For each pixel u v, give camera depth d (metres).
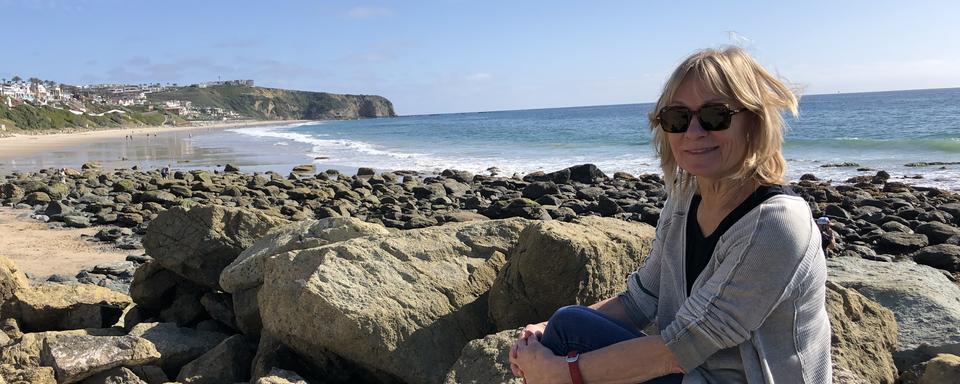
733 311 2.08
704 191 2.31
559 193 18.19
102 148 54.62
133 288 6.35
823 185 17.22
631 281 2.77
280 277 4.80
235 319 5.78
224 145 55.97
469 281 5.00
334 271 4.68
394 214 15.16
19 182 20.05
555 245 4.50
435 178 23.02
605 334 2.47
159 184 21.17
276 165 33.88
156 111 181.88
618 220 5.50
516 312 4.59
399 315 4.53
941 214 13.29
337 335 4.38
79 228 13.72
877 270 6.11
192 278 6.21
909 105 86.69
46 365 4.37
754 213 2.08
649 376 2.29
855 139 32.94
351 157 37.41
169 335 5.38
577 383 2.40
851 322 4.38
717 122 2.15
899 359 4.64
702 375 2.23
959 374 3.98
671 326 2.22
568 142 42.03
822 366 2.16
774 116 2.18
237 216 6.50
